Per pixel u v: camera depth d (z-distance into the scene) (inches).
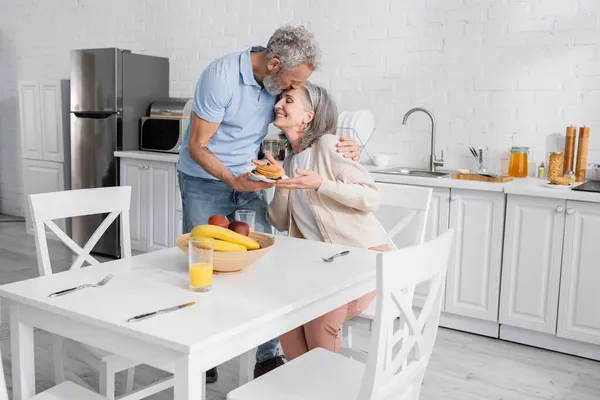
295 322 60.6
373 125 155.7
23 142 205.5
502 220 121.7
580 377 109.0
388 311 54.3
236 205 99.7
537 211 117.8
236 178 87.6
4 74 234.1
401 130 155.4
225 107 91.7
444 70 148.0
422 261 57.4
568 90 133.6
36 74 227.0
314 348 77.5
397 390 60.6
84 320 54.1
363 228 87.2
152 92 188.4
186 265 71.1
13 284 62.2
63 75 220.5
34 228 79.4
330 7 162.9
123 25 203.6
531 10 136.2
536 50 136.4
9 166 236.7
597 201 110.7
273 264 72.2
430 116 145.9
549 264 117.6
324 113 89.5
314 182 83.1
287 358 86.8
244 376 87.8
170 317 53.9
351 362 69.4
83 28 212.8
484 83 143.3
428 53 149.6
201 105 90.5
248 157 98.7
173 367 50.1
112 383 76.6
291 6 169.5
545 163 137.6
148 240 177.0
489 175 134.6
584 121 132.4
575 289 115.5
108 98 178.4
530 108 138.4
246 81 91.0
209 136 92.1
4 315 125.3
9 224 221.3
